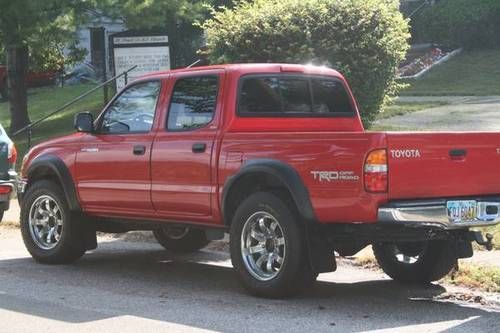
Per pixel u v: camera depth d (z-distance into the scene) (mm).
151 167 7645
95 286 7562
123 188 7922
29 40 18844
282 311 6461
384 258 7738
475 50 30656
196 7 20484
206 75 7477
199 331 5855
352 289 7406
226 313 6406
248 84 7391
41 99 26750
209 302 6824
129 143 7867
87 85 30547
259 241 6930
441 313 6441
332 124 8008
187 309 6562
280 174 6578
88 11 19391
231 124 7211
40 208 8844
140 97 8016
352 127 8195
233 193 7074
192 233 9352
